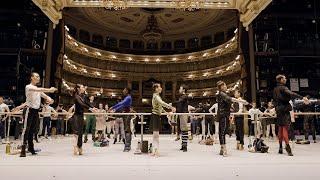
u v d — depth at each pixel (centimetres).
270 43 2256
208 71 3528
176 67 3791
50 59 2195
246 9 1535
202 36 3706
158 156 739
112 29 3666
